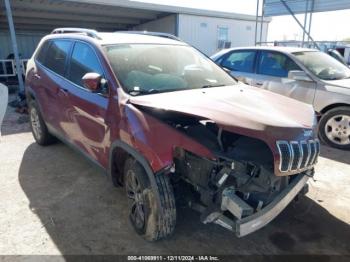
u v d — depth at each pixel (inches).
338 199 141.3
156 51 143.3
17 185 152.4
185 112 95.5
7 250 106.4
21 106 315.9
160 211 100.2
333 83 207.6
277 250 108.4
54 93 162.2
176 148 97.2
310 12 437.4
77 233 116.0
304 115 108.6
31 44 734.5
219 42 686.5
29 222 122.3
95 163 137.6
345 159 189.0
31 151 197.3
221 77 147.8
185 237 114.4
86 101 132.3
